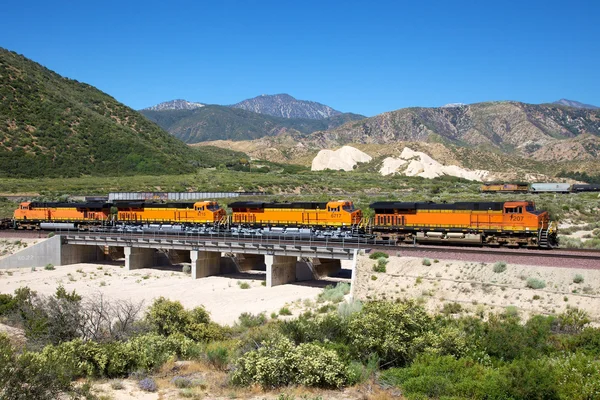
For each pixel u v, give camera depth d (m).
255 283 55.50
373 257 45.84
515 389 19.20
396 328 24.81
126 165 163.38
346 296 44.28
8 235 76.44
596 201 96.94
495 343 24.86
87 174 150.75
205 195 118.44
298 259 58.53
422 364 22.47
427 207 54.84
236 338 32.44
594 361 21.89
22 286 56.34
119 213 80.12
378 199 108.94
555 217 78.62
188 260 73.19
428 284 40.12
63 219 81.00
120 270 66.06
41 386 18.30
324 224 61.81
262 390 21.55
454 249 44.88
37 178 139.50
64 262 70.56
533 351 23.89
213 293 51.22
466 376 20.97
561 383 19.55
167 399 20.41
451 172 196.88
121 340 27.67
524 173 196.25
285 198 114.62
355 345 24.83
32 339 27.92
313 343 25.19
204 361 25.81
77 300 36.91
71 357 22.73
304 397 20.22
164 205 76.56
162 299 35.09
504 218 50.25
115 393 20.88
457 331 25.59
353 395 20.75
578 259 37.81
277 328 29.30
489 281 38.19
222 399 20.59
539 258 39.44
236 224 69.75
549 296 34.97
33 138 156.50
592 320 31.75
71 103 186.62
